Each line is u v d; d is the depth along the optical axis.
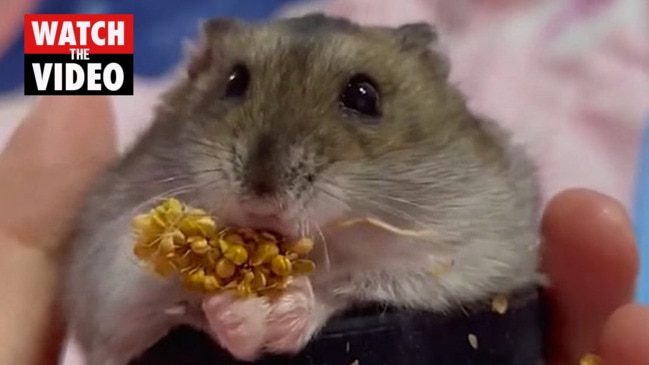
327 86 0.22
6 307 0.25
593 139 0.33
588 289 0.25
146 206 0.23
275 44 0.23
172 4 0.35
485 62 0.34
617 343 0.23
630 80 0.33
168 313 0.22
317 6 0.35
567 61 0.34
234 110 0.22
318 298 0.22
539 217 0.25
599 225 0.25
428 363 0.22
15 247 0.26
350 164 0.22
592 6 0.35
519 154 0.25
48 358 0.26
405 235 0.22
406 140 0.23
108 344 0.23
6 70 0.33
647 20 0.34
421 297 0.22
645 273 0.31
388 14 0.35
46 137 0.26
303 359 0.21
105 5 0.34
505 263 0.23
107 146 0.27
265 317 0.21
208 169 0.22
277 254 0.21
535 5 0.35
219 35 0.24
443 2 0.35
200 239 0.21
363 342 0.22
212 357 0.22
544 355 0.25
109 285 0.23
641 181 0.32
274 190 0.21
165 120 0.24
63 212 0.26
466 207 0.23
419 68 0.24
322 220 0.22
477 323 0.22
